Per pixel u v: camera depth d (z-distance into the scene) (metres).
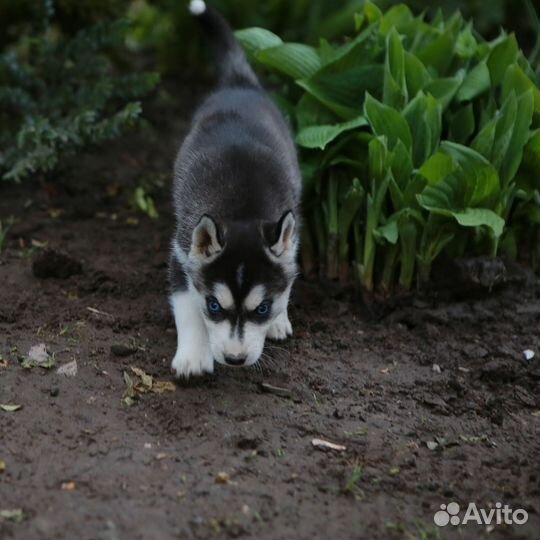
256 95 9.02
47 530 5.43
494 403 7.25
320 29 12.10
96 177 10.80
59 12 11.39
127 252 9.32
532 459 6.59
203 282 6.85
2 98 10.20
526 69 9.09
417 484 6.20
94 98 10.21
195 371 7.08
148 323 8.05
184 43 13.03
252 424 6.66
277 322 7.87
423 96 8.48
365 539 5.59
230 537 5.50
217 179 7.49
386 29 9.23
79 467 6.00
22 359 7.22
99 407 6.70
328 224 8.82
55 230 9.70
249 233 6.84
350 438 6.63
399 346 8.03
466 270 8.36
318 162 8.87
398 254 8.57
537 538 5.75
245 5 12.39
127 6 12.00
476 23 12.74
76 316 8.06
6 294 8.30
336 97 9.00
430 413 7.11
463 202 8.24
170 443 6.36
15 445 6.20
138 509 5.65
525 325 8.27
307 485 6.05
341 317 8.45
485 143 8.37
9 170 10.10
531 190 8.72
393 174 8.38
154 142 11.66
